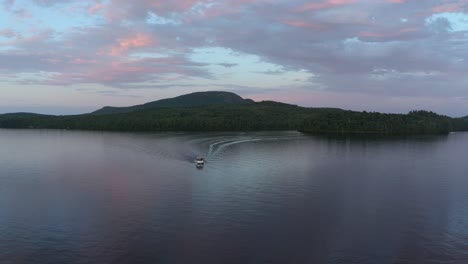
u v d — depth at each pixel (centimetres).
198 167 12431
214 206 7462
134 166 12744
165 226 6306
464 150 18538
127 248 5450
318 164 13338
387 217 6894
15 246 5534
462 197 8431
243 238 5809
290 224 6438
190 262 5009
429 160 14738
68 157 15338
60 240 5747
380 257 5206
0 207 7488
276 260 5075
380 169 12362
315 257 5175
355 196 8425
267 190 8912
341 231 6138
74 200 7981
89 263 4984
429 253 5350
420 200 8138
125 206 7481
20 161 14162
